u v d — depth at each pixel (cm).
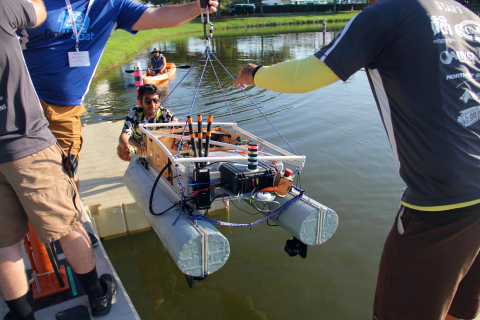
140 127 334
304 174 474
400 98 142
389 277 160
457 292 169
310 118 729
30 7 163
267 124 696
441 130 134
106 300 210
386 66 143
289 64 156
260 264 314
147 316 262
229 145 305
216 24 4191
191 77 1259
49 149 173
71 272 230
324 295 278
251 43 2355
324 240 258
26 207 170
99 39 255
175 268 319
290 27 4053
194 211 251
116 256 336
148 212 272
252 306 269
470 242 141
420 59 134
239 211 409
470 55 138
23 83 161
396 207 395
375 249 329
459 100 134
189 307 270
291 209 257
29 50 235
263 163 268
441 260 144
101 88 1087
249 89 1031
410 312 156
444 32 134
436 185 139
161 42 2691
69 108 258
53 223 176
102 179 412
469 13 145
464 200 135
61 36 238
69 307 217
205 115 775
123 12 261
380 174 473
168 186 280
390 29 137
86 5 243
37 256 221
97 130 584
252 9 5312
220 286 289
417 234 147
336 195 420
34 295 221
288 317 258
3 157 161
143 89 376
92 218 350
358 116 734
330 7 5812
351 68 142
